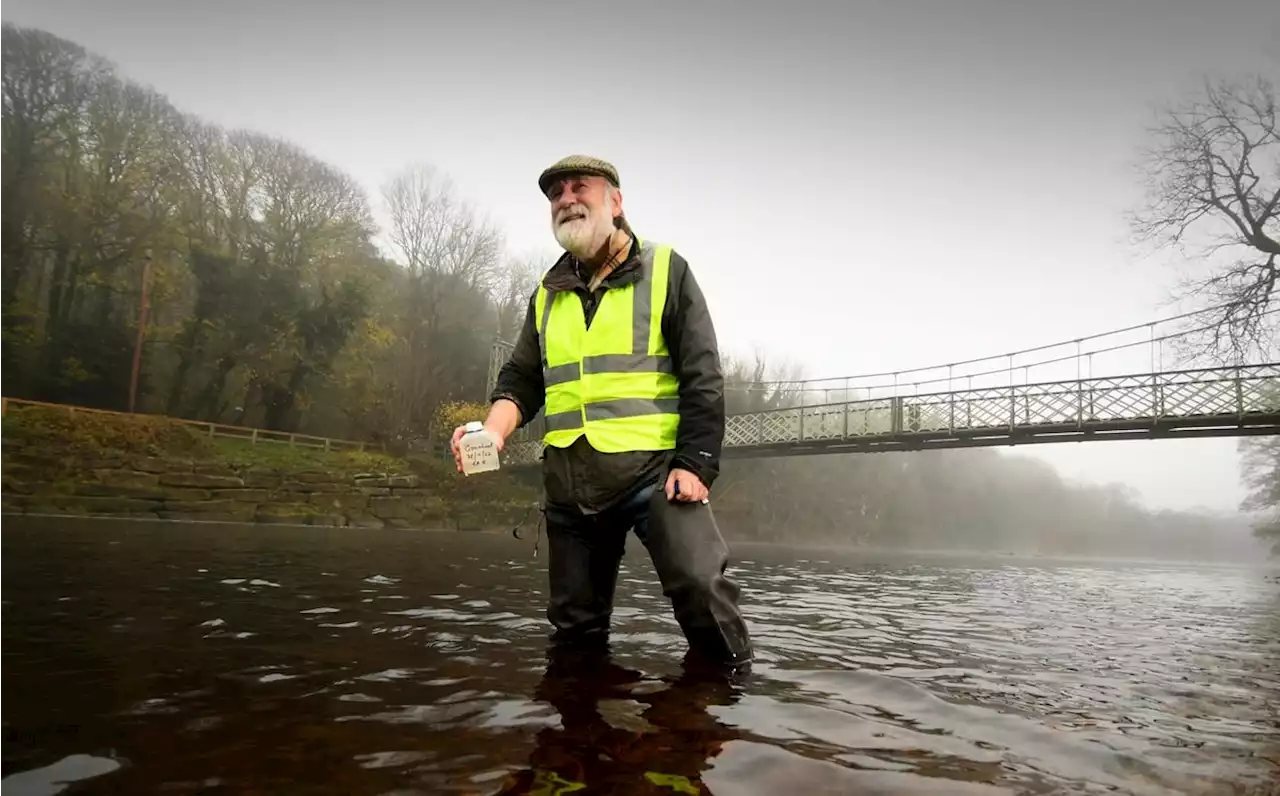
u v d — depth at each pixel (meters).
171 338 28.17
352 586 3.38
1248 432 14.05
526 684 1.34
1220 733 1.21
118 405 26.98
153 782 0.78
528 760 0.89
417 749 0.92
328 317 29.80
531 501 26.16
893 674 1.67
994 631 2.88
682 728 1.06
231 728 1.00
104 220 27.34
